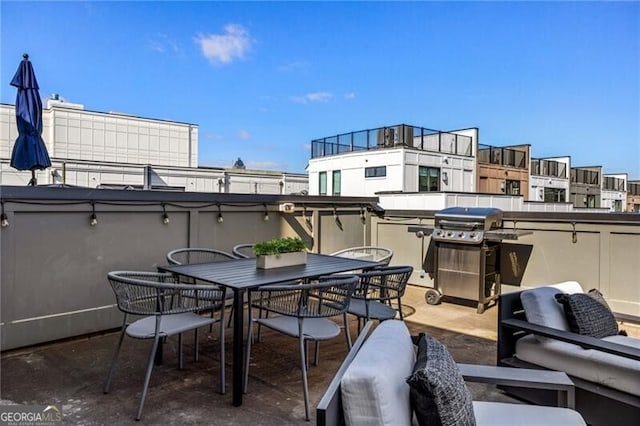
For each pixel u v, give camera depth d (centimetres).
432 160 1838
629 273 412
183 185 1550
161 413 233
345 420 129
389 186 1783
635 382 208
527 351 254
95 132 1834
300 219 543
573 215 448
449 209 497
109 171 1383
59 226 346
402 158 1736
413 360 163
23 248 326
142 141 1947
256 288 251
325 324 279
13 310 322
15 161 441
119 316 382
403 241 597
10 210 317
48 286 340
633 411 206
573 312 252
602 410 218
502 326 256
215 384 271
